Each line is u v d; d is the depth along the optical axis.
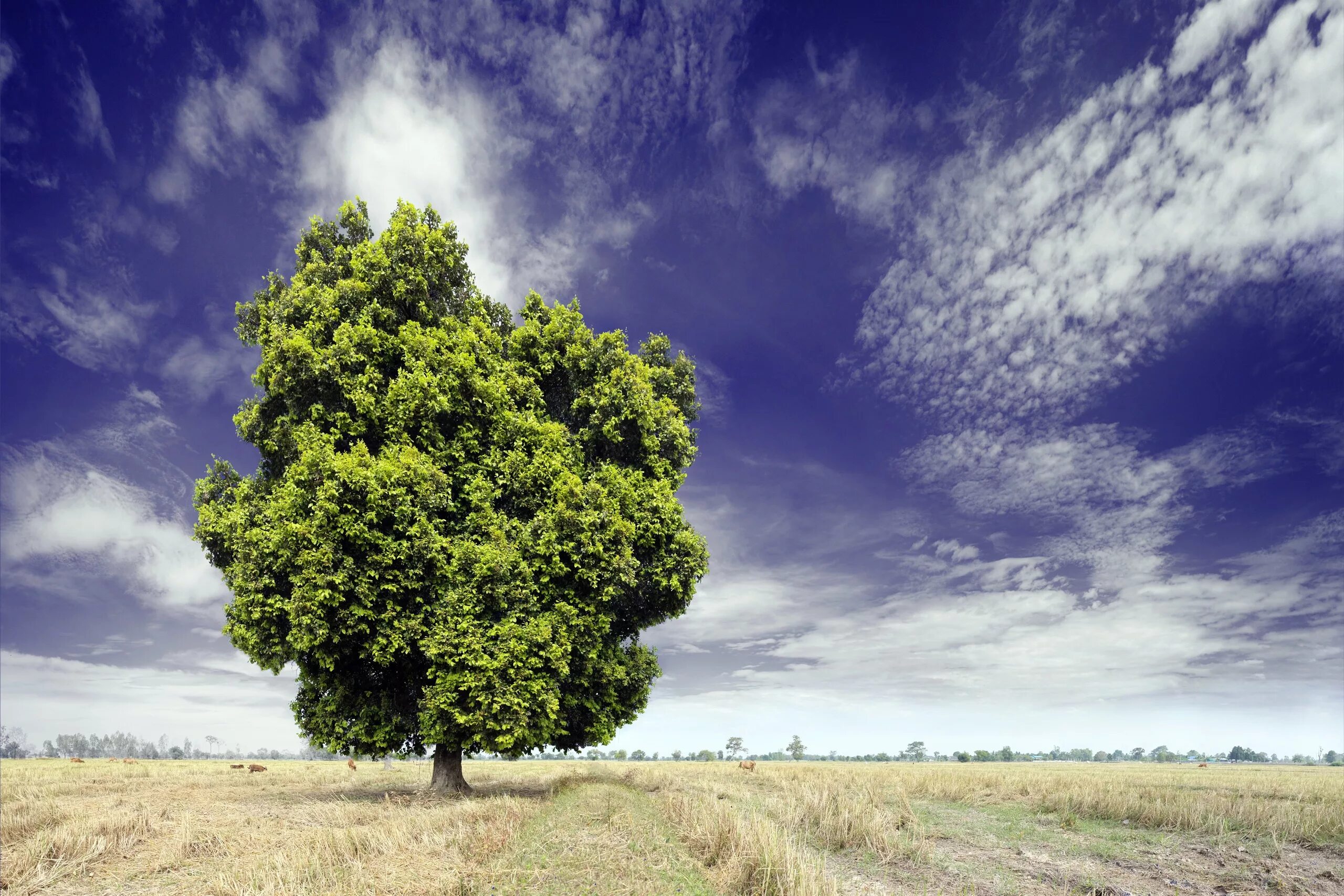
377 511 15.27
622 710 20.03
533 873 8.33
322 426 17.42
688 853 9.52
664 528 19.62
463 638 15.46
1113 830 12.82
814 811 13.16
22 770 31.05
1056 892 8.32
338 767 42.12
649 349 24.75
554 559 17.02
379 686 17.30
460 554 15.84
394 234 19.47
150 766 39.91
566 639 16.56
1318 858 10.18
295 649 15.26
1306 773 40.88
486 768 43.62
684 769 34.72
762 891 7.29
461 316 21.27
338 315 18.19
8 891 8.42
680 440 21.78
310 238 20.16
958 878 9.02
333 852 9.18
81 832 10.77
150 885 8.66
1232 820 12.70
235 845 10.52
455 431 18.48
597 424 20.50
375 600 15.23
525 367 20.94
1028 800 17.25
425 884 7.63
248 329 20.00
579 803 14.23
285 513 15.21
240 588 16.31
